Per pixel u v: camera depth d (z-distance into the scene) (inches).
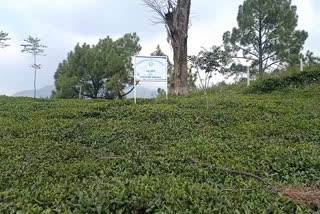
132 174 281.4
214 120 503.5
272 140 396.8
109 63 1364.4
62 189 229.1
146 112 550.0
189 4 865.5
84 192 215.0
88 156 344.8
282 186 249.4
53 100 787.4
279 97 716.0
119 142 393.7
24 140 404.8
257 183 253.6
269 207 203.9
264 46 1366.9
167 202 203.8
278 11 1306.6
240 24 1371.8
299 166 307.1
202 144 377.4
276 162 312.5
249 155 337.1
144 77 660.7
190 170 288.5
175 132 438.6
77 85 1387.8
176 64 870.4
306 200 223.8
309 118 513.7
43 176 279.3
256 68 1393.9
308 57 1238.9
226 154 337.1
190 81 1077.8
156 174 281.4
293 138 411.5
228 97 719.1
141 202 205.2
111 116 548.4
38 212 190.5
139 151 350.9
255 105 605.3
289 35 1285.7
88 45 1470.2
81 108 607.8
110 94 1378.0
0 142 392.2
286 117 517.0
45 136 428.1
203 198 212.5
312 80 806.5
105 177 267.9
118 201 203.3
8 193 224.4
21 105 676.7
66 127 467.5
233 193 227.6
